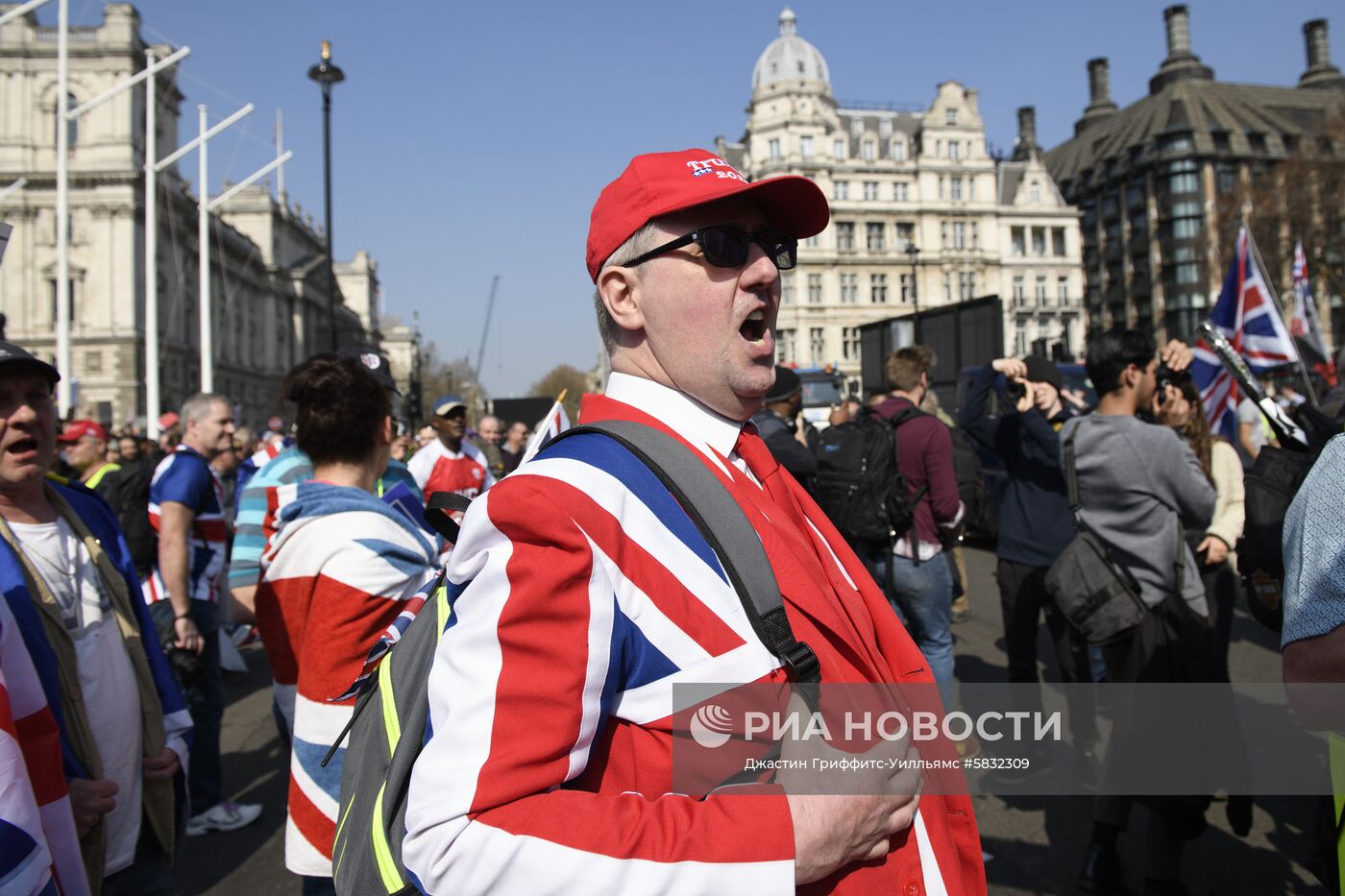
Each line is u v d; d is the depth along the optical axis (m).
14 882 1.62
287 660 2.40
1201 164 66.25
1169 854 3.02
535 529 1.09
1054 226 64.81
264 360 68.19
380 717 1.27
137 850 2.46
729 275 1.34
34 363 2.20
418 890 1.08
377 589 2.29
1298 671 1.67
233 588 3.29
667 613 1.12
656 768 1.10
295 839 2.23
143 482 4.44
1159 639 3.03
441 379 92.44
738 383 1.36
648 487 1.18
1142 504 3.11
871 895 1.12
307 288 74.06
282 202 73.12
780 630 1.14
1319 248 34.56
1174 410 4.25
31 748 1.91
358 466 2.63
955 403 15.38
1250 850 3.51
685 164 1.37
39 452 2.23
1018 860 3.52
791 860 1.01
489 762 1.02
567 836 0.99
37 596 2.14
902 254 61.53
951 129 62.75
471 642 1.08
